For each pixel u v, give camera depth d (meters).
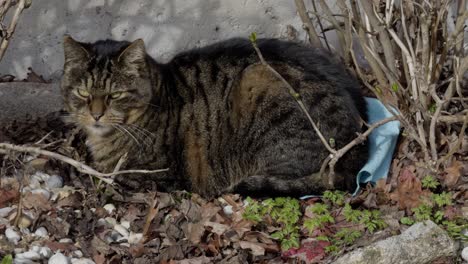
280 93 6.57
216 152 6.72
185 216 6.16
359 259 5.62
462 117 6.62
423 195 6.33
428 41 6.66
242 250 5.83
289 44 6.96
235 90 6.68
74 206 6.29
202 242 5.92
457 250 5.87
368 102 7.22
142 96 6.46
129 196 6.45
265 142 6.62
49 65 8.14
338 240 5.93
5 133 7.21
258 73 6.62
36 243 5.81
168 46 8.16
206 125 6.69
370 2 6.69
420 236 5.81
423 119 6.81
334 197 6.37
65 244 5.81
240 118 6.67
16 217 5.93
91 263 5.65
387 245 5.70
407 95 6.76
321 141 6.50
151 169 6.66
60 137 7.25
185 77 6.80
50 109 7.57
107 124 6.49
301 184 6.52
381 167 6.75
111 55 6.40
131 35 8.10
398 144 7.03
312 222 6.02
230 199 6.48
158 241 5.93
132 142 6.61
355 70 7.70
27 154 6.83
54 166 6.80
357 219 6.11
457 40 6.97
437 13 6.89
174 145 6.66
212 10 8.12
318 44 7.52
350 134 6.58
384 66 6.67
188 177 6.76
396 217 6.17
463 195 6.44
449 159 6.72
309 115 6.15
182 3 8.08
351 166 6.63
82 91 6.41
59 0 7.97
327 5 7.74
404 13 7.04
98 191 6.44
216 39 8.20
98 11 8.03
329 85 6.64
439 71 7.03
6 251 5.65
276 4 8.19
